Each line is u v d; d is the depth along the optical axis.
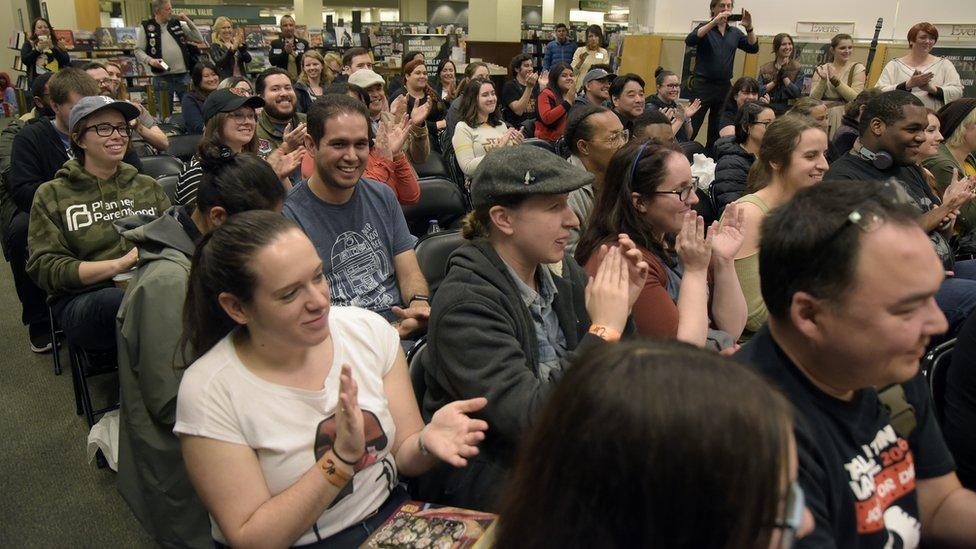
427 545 1.15
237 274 1.14
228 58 7.05
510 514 0.61
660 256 1.85
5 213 3.25
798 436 0.90
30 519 2.15
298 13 16.00
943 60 5.30
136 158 3.38
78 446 2.53
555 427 0.58
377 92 4.50
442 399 1.44
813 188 0.97
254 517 1.15
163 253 1.74
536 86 6.39
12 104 12.27
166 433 1.70
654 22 7.25
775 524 0.54
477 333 1.32
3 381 3.00
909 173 2.79
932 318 0.89
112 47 7.55
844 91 5.54
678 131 5.33
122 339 1.70
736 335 1.87
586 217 2.32
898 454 1.02
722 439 0.52
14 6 12.44
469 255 1.41
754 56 6.78
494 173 1.38
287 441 1.21
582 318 1.57
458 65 8.69
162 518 1.72
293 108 3.79
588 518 0.55
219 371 1.20
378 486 1.31
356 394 1.12
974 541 1.10
